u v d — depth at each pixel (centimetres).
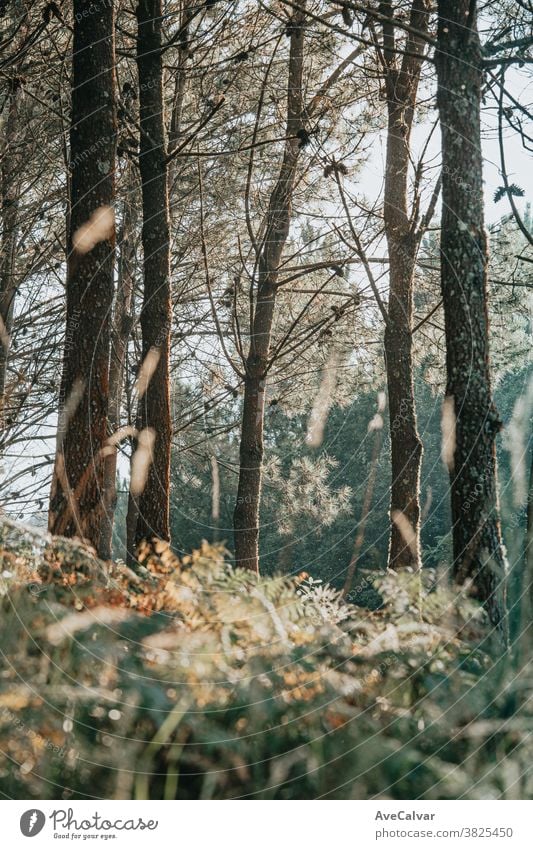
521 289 1270
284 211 1316
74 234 791
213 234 1455
